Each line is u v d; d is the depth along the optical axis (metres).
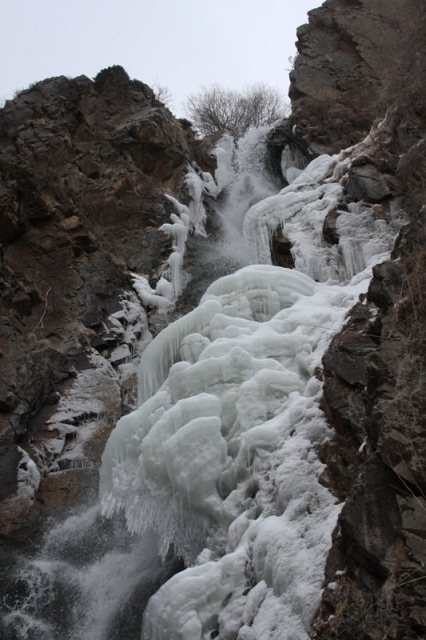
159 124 19.06
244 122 33.44
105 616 10.06
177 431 8.86
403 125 14.41
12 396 12.03
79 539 11.06
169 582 7.68
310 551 6.89
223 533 8.36
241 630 6.92
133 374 13.96
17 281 14.21
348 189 14.12
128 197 17.64
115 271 15.80
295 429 8.36
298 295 11.31
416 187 13.04
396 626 5.48
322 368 8.97
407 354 6.86
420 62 15.41
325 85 19.72
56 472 11.91
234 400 9.20
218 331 10.58
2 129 17.50
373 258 12.45
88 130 18.39
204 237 18.89
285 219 15.11
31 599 10.48
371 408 6.79
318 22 21.12
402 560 5.75
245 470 8.54
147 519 9.25
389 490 6.14
